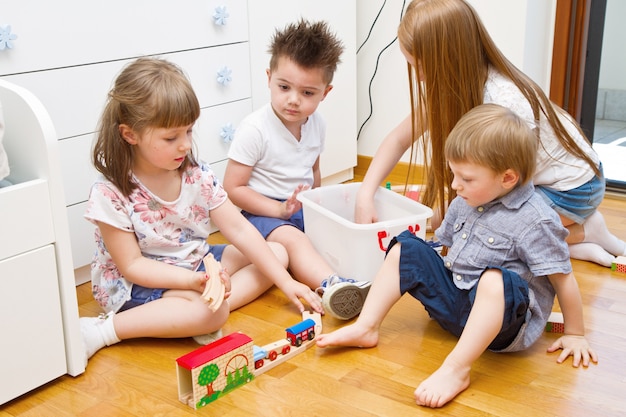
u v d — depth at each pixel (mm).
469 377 1199
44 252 1158
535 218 1204
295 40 1605
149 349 1338
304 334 1308
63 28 1481
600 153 2502
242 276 1515
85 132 1571
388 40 2275
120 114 1286
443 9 1404
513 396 1146
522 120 1199
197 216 1453
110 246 1354
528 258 1206
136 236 1383
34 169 1159
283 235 1614
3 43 1374
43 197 1140
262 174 1737
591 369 1223
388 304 1300
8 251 1107
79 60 1525
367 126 2426
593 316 1414
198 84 1785
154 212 1377
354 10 2201
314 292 1526
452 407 1119
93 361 1297
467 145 1170
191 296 1335
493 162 1157
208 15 1768
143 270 1352
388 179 2383
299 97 1628
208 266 1331
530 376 1206
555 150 1532
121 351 1332
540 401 1132
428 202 1661
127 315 1349
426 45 1412
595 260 1661
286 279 1462
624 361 1245
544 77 2207
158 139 1277
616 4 2619
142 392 1188
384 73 2320
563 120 1586
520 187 1225
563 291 1245
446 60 1410
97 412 1135
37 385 1187
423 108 1582
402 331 1374
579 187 1566
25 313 1148
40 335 1177
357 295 1391
